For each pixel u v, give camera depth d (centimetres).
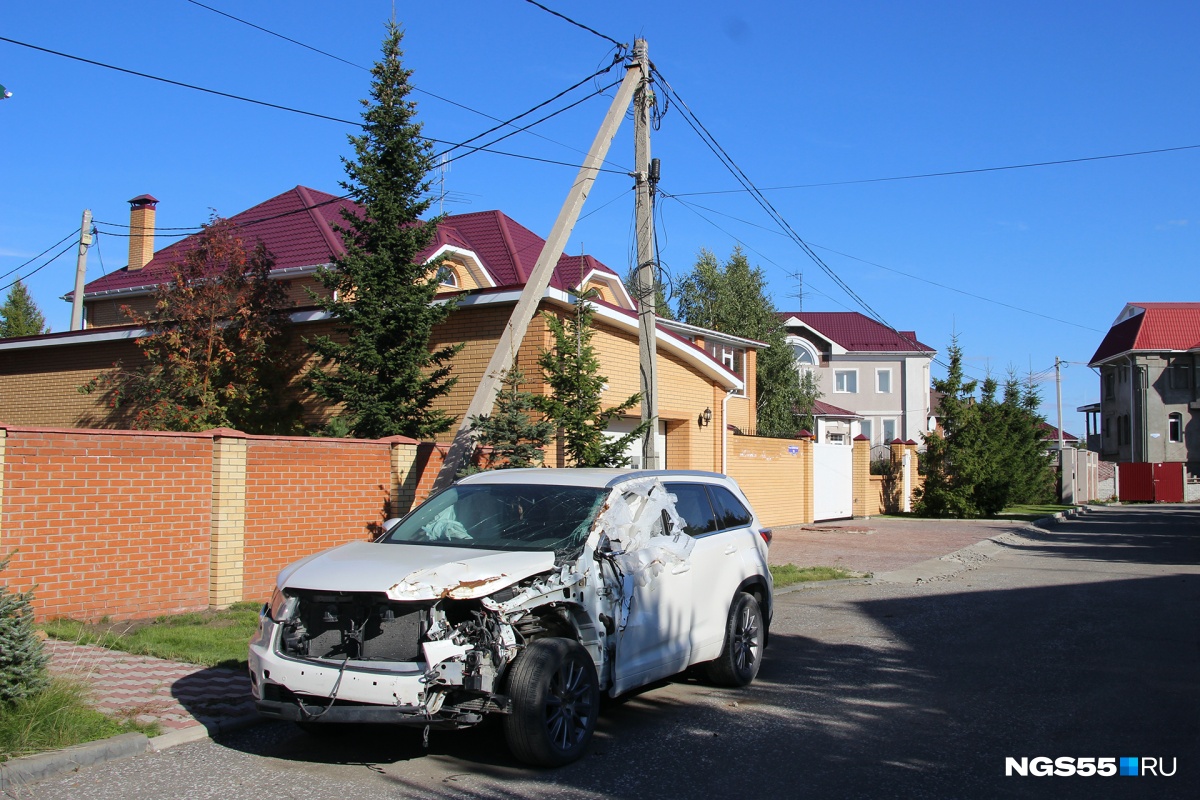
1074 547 2098
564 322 1423
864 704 730
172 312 1583
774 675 833
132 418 1667
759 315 3972
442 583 548
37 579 857
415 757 592
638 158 1312
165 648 808
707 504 802
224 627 903
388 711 528
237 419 1586
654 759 590
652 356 1297
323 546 1097
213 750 599
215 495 991
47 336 1809
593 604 615
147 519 937
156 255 2503
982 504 3028
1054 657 899
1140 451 5475
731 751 607
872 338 5344
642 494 715
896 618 1134
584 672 593
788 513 2486
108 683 706
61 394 1828
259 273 1625
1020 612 1175
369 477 1154
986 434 3047
